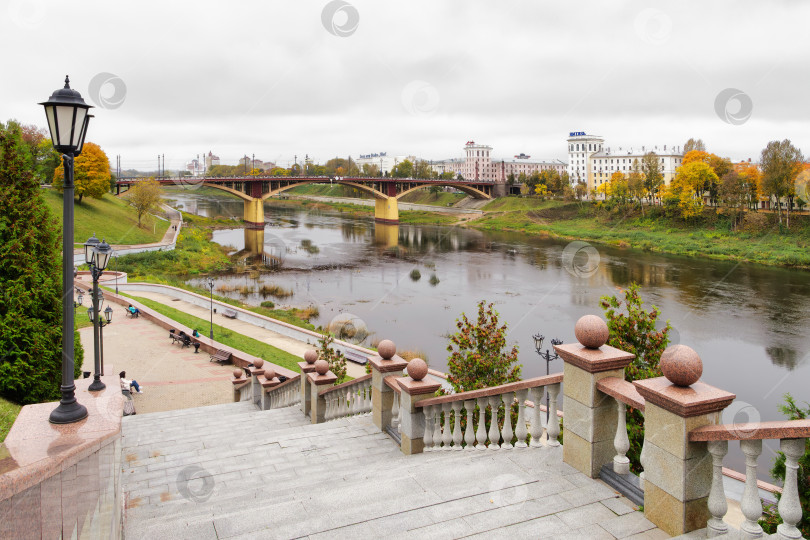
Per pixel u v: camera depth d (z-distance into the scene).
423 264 59.06
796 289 43.94
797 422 3.33
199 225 85.19
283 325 30.73
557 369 26.16
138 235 59.06
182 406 18.00
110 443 4.47
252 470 6.79
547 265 57.81
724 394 3.99
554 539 4.15
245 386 16.73
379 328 34.19
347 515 4.74
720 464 3.91
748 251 58.75
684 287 45.25
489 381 10.36
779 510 3.52
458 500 4.85
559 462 5.43
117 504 4.75
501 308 39.16
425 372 7.07
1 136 10.19
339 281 49.88
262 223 82.19
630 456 6.86
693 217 72.81
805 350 29.30
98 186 57.56
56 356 10.53
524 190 111.50
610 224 81.94
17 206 10.18
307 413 10.89
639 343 8.41
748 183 67.06
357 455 7.11
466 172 167.50
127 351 24.42
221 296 42.66
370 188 93.81
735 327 33.69
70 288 5.18
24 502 2.61
